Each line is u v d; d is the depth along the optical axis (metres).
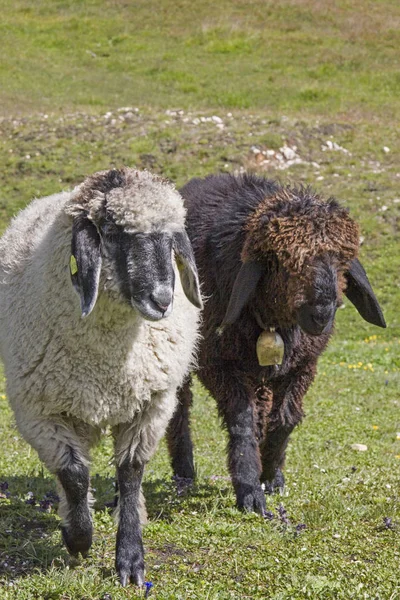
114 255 7.25
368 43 54.94
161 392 8.08
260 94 46.41
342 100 45.72
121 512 7.85
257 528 8.96
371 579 7.53
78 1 61.97
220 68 51.12
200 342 10.37
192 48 54.81
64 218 7.71
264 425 10.60
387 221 32.47
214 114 40.34
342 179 35.19
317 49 54.00
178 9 60.69
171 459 11.70
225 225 10.52
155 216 7.16
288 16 59.44
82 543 7.68
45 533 8.75
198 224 10.98
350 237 9.48
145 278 7.10
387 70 50.88
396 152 38.03
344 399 17.38
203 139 36.97
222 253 10.38
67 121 38.88
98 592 7.19
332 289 9.12
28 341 7.78
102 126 38.47
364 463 12.35
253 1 61.91
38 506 9.62
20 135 37.66
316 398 17.38
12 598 7.00
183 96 46.62
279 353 9.83
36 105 43.66
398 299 28.33
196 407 16.86
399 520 9.30
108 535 8.80
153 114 40.00
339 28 57.53
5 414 15.55
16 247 8.64
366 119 42.44
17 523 9.00
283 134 37.91
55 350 7.62
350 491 10.55
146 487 10.82
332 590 7.25
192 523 9.17
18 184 34.19
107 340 7.55
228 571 7.76
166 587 7.30
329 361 21.89
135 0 62.25
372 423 15.47
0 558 8.02
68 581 7.32
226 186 11.41
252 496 9.77
